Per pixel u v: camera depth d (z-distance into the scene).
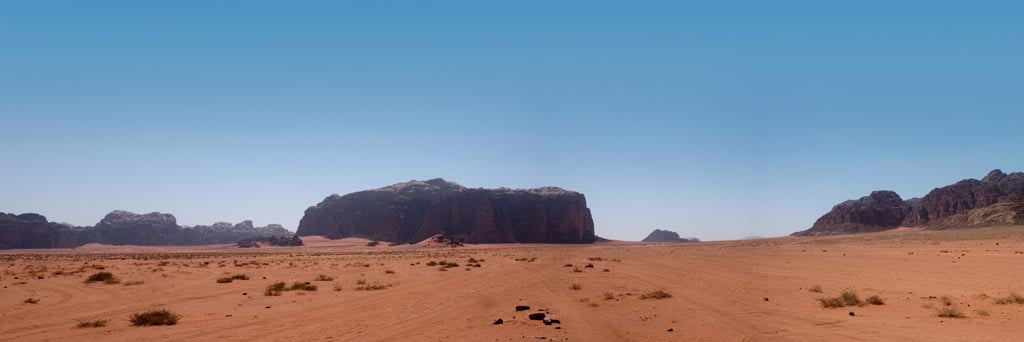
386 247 190.62
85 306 21.44
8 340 14.41
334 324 16.48
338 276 37.59
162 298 24.20
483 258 70.31
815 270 34.16
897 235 131.88
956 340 12.04
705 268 38.75
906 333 12.97
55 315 18.92
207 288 28.92
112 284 31.48
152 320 16.84
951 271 29.11
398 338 14.10
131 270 46.03
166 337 14.57
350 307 20.47
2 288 28.88
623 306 19.22
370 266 51.34
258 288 28.70
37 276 37.44
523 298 22.33
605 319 16.41
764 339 12.99
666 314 17.08
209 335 14.80
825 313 16.50
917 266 33.72
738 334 13.65
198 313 19.30
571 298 22.02
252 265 55.34
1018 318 14.37
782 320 15.48
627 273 35.56
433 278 35.12
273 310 19.88
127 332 15.39
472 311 18.78
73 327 16.38
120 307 21.06
